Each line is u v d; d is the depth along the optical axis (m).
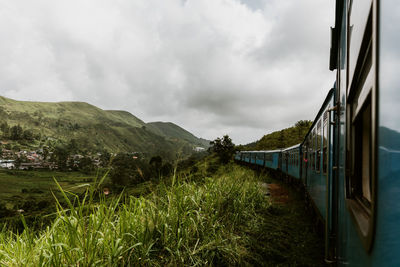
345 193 1.85
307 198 7.55
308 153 7.57
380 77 0.92
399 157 0.70
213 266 3.32
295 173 11.60
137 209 3.32
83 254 2.38
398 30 0.74
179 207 3.79
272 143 50.72
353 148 1.73
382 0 0.91
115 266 2.47
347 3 1.96
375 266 0.96
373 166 0.97
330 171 3.45
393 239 0.75
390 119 0.79
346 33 1.98
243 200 5.82
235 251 3.70
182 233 3.46
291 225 5.50
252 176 8.85
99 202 2.73
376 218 0.95
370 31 1.17
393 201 0.76
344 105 2.07
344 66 2.11
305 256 3.89
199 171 6.40
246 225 5.12
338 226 2.29
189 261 3.19
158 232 3.37
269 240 4.52
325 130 4.35
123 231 2.89
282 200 8.76
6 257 2.38
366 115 1.44
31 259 2.33
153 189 3.77
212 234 3.90
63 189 2.45
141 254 2.91
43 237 2.56
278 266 3.55
